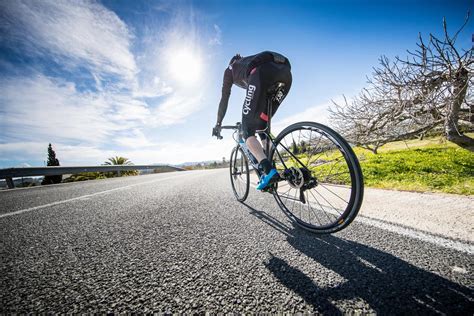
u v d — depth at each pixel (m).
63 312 0.83
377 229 1.49
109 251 1.36
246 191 2.61
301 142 1.88
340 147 1.49
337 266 1.08
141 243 1.47
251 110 1.96
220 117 2.60
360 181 1.35
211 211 2.28
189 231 1.68
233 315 0.79
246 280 1.00
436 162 3.47
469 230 1.33
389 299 0.83
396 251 1.18
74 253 1.34
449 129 4.29
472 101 3.97
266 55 1.95
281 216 2.00
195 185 4.74
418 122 4.29
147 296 0.91
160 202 2.88
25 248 1.44
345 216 1.39
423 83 3.82
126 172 14.81
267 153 2.20
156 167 17.08
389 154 5.12
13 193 5.08
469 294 0.83
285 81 2.02
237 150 3.00
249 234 1.57
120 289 0.96
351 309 0.79
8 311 0.83
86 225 1.92
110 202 3.02
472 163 3.11
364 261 1.11
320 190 2.94
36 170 7.76
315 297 0.86
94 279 1.05
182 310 0.82
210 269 1.10
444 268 1.00
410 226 1.48
